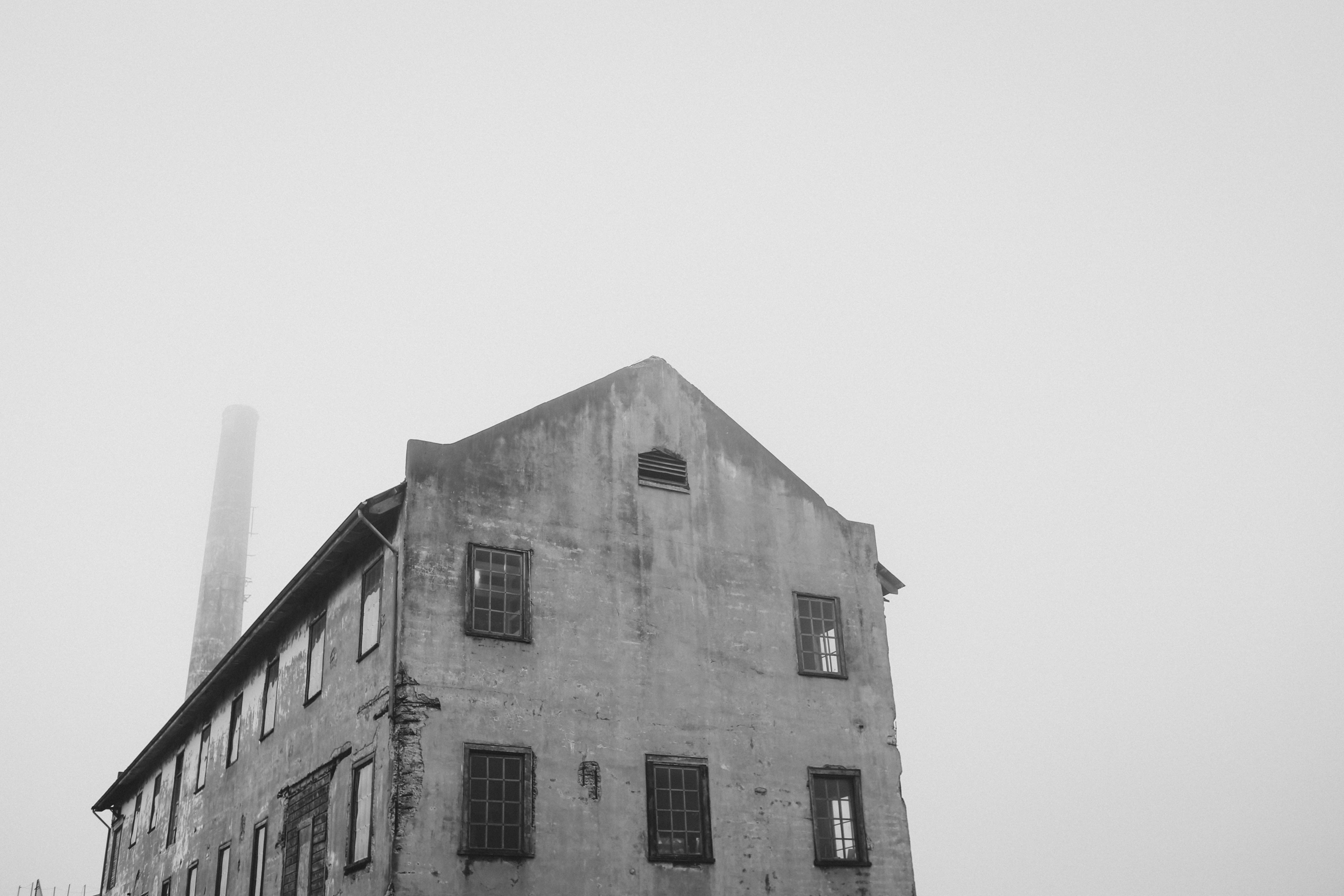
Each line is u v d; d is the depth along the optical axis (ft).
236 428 183.62
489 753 52.01
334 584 62.85
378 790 50.78
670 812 56.08
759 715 60.90
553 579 57.62
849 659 65.82
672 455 64.90
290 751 64.54
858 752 63.46
